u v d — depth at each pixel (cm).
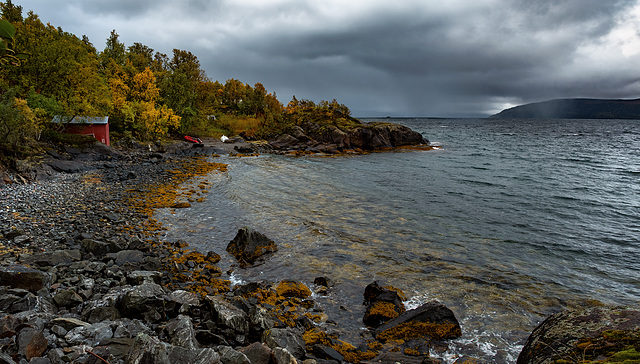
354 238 1734
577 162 5122
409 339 933
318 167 4091
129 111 4909
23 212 1780
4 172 2458
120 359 627
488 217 2197
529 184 3331
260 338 855
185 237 1662
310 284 1252
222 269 1348
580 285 1317
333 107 7750
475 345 922
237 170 3644
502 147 7331
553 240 1814
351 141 6184
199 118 7212
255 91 9769
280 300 1109
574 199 2756
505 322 1043
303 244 1636
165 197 2355
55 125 3825
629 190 3164
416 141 6969
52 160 3058
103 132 4178
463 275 1362
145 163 3725
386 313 1029
